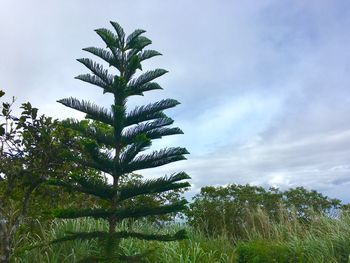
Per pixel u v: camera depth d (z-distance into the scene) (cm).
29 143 797
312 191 1395
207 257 977
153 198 1296
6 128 777
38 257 807
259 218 1236
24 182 782
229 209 1289
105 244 668
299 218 1267
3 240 731
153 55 773
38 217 899
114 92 723
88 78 730
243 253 946
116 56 757
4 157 772
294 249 956
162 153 688
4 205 791
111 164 689
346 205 1349
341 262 897
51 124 812
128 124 732
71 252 838
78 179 677
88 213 674
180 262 883
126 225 1027
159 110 726
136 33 765
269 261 917
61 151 803
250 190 1395
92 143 649
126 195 703
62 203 958
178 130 724
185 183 693
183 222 1242
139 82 744
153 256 905
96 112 723
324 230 1068
